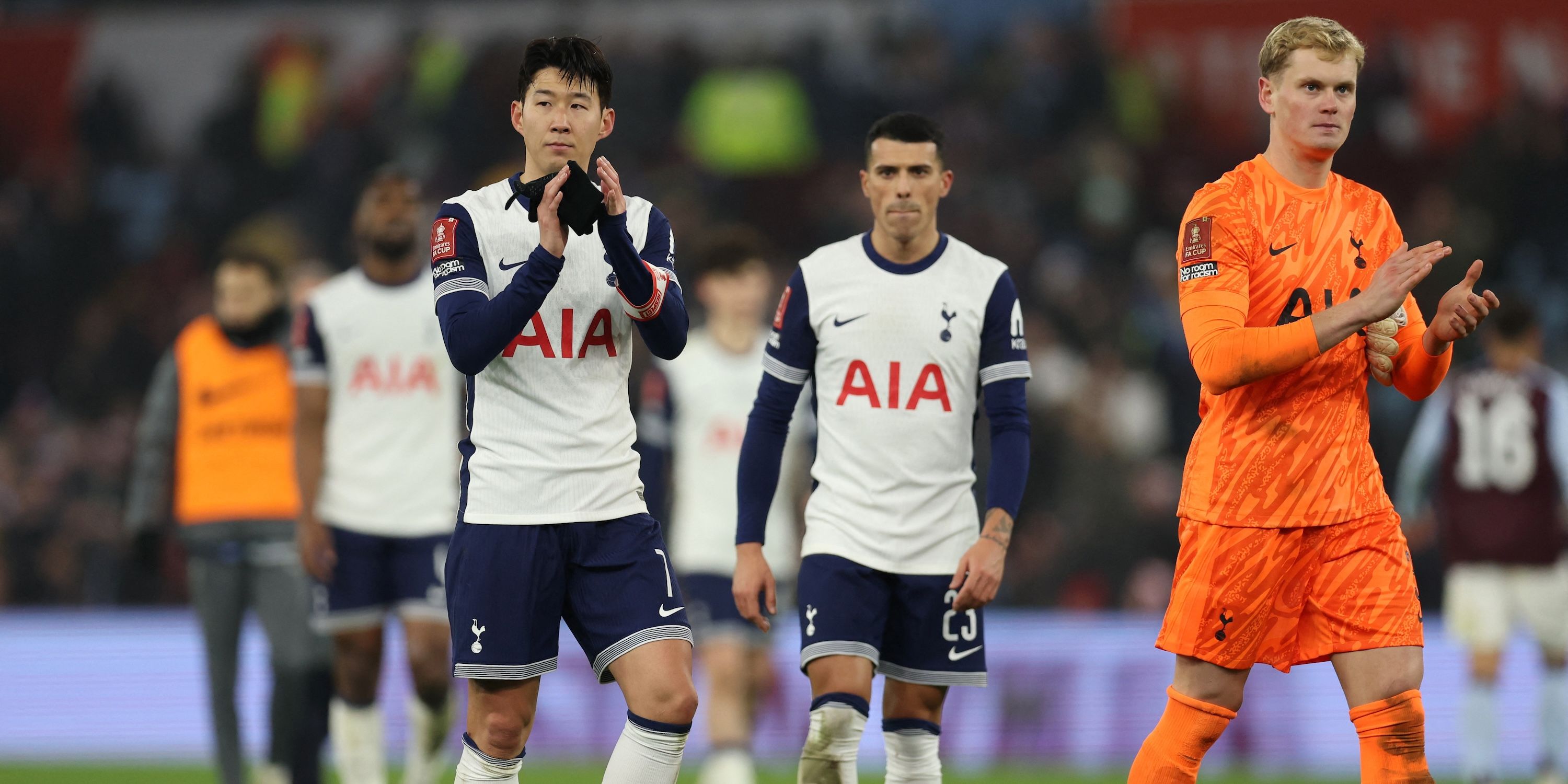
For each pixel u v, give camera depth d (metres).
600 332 15.77
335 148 60.31
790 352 18.66
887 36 61.44
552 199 14.38
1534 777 33.78
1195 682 15.88
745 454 18.78
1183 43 61.66
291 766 25.77
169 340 57.34
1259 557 15.50
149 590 47.00
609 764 15.49
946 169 18.50
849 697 17.66
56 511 48.81
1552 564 30.81
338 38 68.31
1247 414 15.55
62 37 69.00
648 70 60.72
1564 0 59.34
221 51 69.12
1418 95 59.84
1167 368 47.50
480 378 15.74
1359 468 15.58
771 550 27.38
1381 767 15.21
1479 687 31.05
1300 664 15.94
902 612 18.25
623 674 15.48
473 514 15.55
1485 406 31.14
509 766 15.75
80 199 61.59
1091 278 52.38
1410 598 15.48
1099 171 56.22
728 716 26.25
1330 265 15.65
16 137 67.94
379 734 24.55
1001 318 18.41
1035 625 35.69
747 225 58.75
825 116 59.69
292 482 26.22
